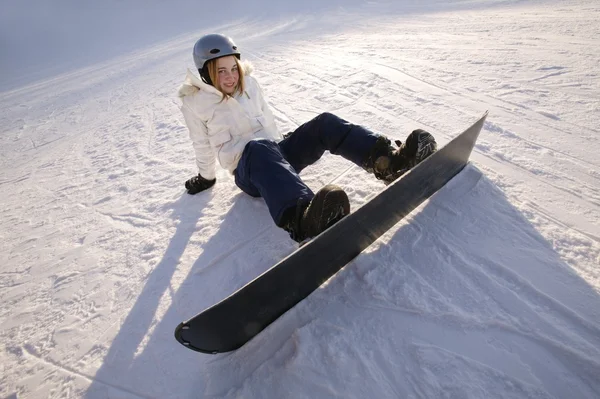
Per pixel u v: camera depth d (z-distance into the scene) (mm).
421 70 3980
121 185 3041
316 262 1291
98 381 1368
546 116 2498
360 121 3008
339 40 7180
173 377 1312
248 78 2146
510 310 1239
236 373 1259
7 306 1901
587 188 1771
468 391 1047
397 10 11555
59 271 2082
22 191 3670
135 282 1820
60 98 9070
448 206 1730
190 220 2197
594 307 1207
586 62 3318
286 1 24141
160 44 16219
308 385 1149
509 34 4988
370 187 2039
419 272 1428
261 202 2143
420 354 1158
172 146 3670
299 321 1354
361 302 1359
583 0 6902
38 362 1515
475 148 2234
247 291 1101
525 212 1646
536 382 1047
